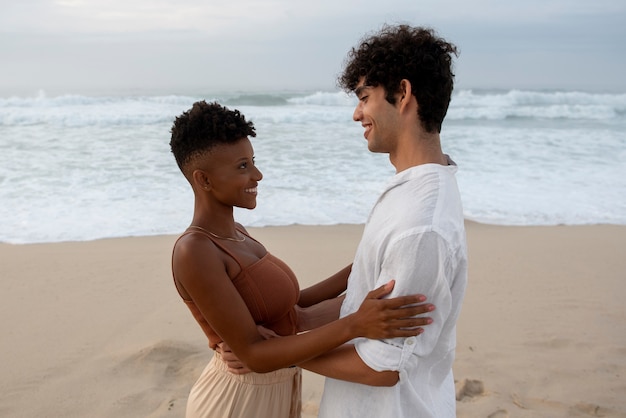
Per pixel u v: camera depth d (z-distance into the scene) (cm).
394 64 176
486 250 744
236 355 200
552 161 1339
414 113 179
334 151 1418
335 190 1044
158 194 1003
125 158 1301
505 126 2066
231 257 207
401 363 170
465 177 1170
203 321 216
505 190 1075
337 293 256
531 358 455
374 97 182
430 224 167
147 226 838
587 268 676
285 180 1107
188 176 211
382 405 180
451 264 169
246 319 198
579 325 518
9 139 1557
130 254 716
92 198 977
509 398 397
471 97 2977
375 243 179
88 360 447
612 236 816
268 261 219
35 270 655
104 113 2077
